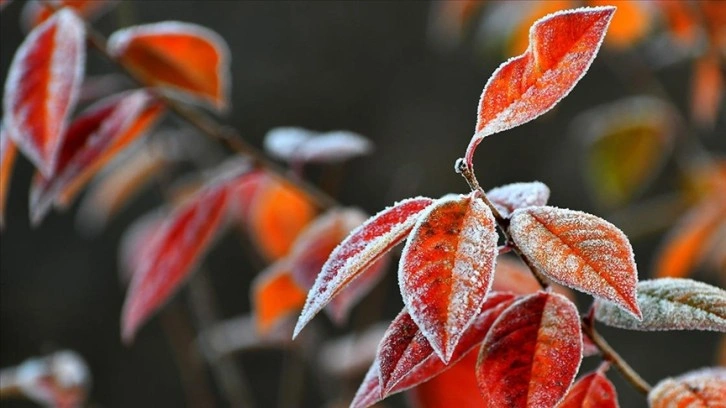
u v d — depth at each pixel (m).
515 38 0.90
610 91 1.76
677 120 0.90
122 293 1.76
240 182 0.64
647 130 0.88
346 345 0.92
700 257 0.89
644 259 1.70
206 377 1.40
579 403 0.46
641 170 0.89
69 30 0.57
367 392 0.46
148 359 1.76
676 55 1.03
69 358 0.87
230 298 1.73
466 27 1.65
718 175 0.91
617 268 0.42
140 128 0.63
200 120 0.64
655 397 0.47
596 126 0.92
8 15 1.66
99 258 1.75
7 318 1.76
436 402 0.52
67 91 0.56
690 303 0.45
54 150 0.55
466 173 0.43
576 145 1.73
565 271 0.42
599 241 0.42
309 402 1.38
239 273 1.73
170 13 1.72
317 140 0.67
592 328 0.47
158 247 0.62
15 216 1.74
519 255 0.45
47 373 0.84
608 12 0.43
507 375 0.44
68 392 0.84
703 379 0.47
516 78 0.44
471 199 0.42
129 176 0.96
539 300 0.45
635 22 0.77
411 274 0.41
